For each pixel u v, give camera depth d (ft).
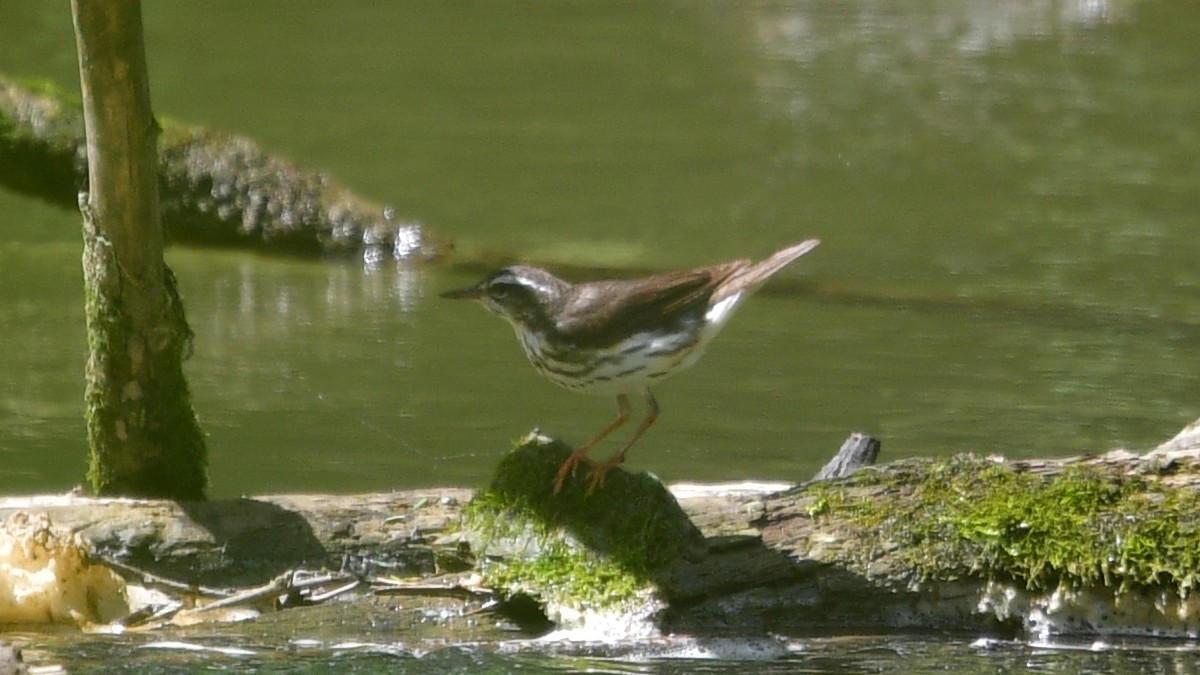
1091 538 26.99
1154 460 27.86
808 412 43.83
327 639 26.76
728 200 69.36
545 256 61.72
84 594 27.48
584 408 44.16
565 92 88.17
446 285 57.98
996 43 97.04
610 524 27.48
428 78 90.53
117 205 29.19
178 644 26.35
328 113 83.25
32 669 25.05
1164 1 104.47
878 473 28.22
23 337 49.47
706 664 25.95
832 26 101.60
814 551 27.30
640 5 107.96
